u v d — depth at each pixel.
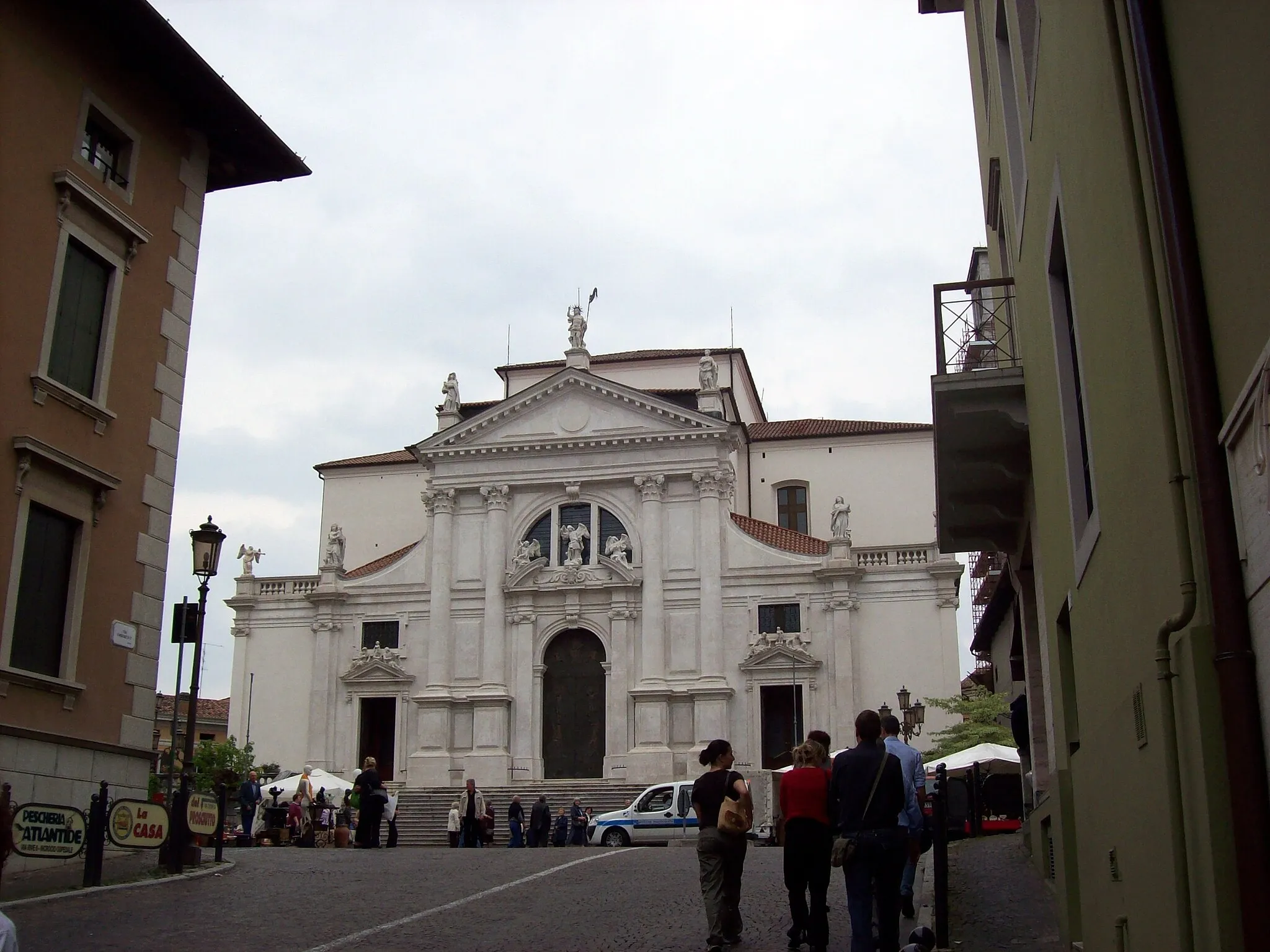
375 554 62.47
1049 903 15.59
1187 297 6.68
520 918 15.83
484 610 53.12
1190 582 6.94
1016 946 12.97
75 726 20.42
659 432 52.81
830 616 50.44
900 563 50.78
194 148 24.97
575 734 51.78
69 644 20.45
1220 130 6.10
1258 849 6.12
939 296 17.22
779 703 50.47
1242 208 5.82
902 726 42.94
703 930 14.82
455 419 55.91
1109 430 9.16
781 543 52.12
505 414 54.59
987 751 33.75
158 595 22.80
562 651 52.78
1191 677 6.91
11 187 19.81
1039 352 13.45
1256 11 5.45
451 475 54.69
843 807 11.46
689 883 19.83
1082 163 9.46
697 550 52.00
